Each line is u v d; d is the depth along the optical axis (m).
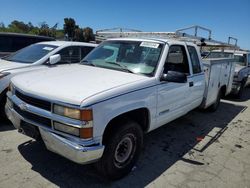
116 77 3.51
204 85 5.46
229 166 4.01
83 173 3.43
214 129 5.73
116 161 3.25
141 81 3.47
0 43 8.66
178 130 5.47
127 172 3.47
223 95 7.63
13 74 4.89
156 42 4.21
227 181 3.56
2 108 4.82
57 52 6.11
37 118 3.04
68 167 3.54
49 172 3.39
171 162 3.98
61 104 2.78
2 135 4.41
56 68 4.07
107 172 3.17
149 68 3.84
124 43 4.42
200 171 3.77
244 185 3.49
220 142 4.98
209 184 3.45
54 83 3.19
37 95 2.98
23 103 3.16
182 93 4.45
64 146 2.79
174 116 4.42
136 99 3.31
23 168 3.44
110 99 2.94
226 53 10.85
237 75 9.16
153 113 3.74
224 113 7.17
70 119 2.74
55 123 2.85
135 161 3.56
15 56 6.22
